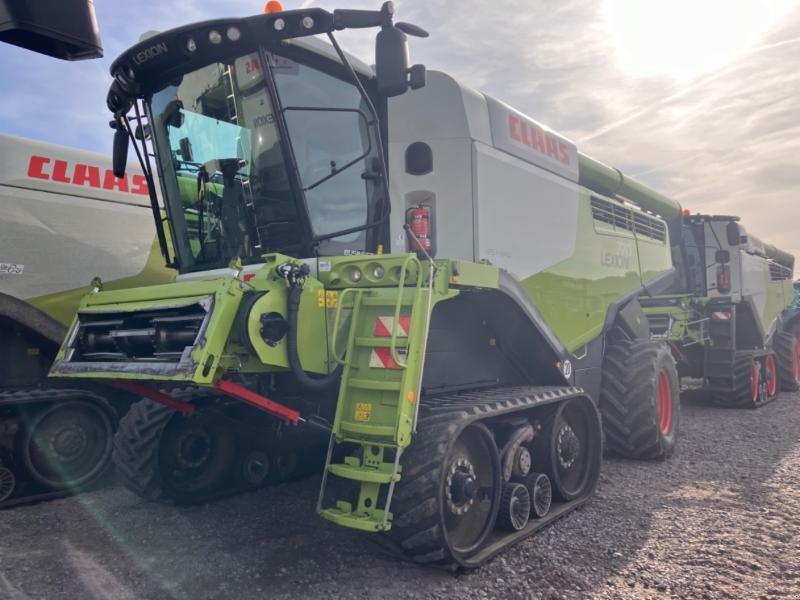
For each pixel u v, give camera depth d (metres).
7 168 5.92
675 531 4.42
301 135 4.09
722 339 10.43
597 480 5.27
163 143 4.67
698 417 9.57
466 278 3.97
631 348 6.88
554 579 3.63
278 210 4.14
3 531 4.59
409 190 4.77
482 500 4.04
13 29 2.10
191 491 4.92
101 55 2.32
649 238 8.25
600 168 7.28
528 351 5.25
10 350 5.89
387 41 3.63
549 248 5.71
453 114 4.82
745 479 5.81
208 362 3.24
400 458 3.56
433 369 4.57
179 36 3.92
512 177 5.26
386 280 3.76
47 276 6.07
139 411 4.90
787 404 11.09
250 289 3.47
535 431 4.72
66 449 5.77
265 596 3.40
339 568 3.77
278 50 3.98
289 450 5.35
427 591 3.46
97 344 4.11
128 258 6.68
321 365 3.71
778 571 3.74
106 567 3.81
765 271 12.22
